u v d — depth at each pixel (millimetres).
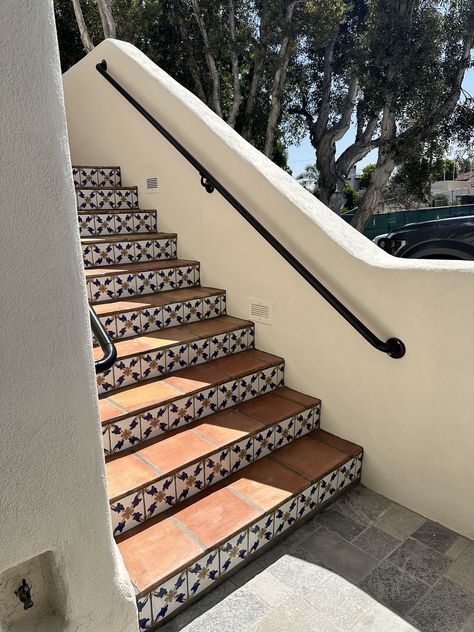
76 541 1167
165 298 2914
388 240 4508
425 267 2035
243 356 2834
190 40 11711
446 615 1686
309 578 1858
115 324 2600
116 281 2869
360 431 2439
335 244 2354
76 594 1190
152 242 3299
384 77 10664
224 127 3018
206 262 3227
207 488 2109
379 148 11469
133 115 3584
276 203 2607
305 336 2629
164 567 1655
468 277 1886
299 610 1710
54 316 1052
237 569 1890
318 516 2238
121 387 2367
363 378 2365
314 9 10344
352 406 2451
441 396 2055
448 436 2061
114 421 2039
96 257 3051
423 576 1866
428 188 11828
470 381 1947
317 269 2467
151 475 1910
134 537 1804
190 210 3266
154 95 3279
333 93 12555
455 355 1976
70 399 1102
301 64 12312
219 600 1757
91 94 4012
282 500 2023
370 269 2217
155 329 2795
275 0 10453
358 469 2449
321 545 2043
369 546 2035
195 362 2680
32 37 955
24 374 1015
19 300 989
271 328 2840
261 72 11484
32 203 990
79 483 1148
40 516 1084
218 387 2451
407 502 2285
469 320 1906
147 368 2461
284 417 2418
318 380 2609
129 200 3736
